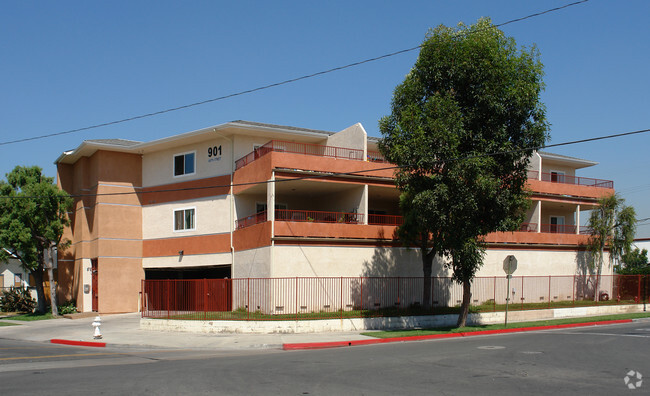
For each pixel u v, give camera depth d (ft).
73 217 120.26
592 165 144.36
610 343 57.00
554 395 31.19
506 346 55.47
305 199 106.93
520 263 110.42
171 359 52.31
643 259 194.08
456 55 67.21
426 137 66.23
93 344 67.26
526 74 67.72
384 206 113.80
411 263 94.84
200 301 78.48
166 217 109.91
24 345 67.92
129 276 110.11
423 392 32.42
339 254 87.76
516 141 69.00
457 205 66.90
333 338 67.51
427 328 79.41
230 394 32.55
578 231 123.24
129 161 113.09
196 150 107.76
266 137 105.60
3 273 156.04
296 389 33.88
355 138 99.91
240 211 101.65
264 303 81.05
